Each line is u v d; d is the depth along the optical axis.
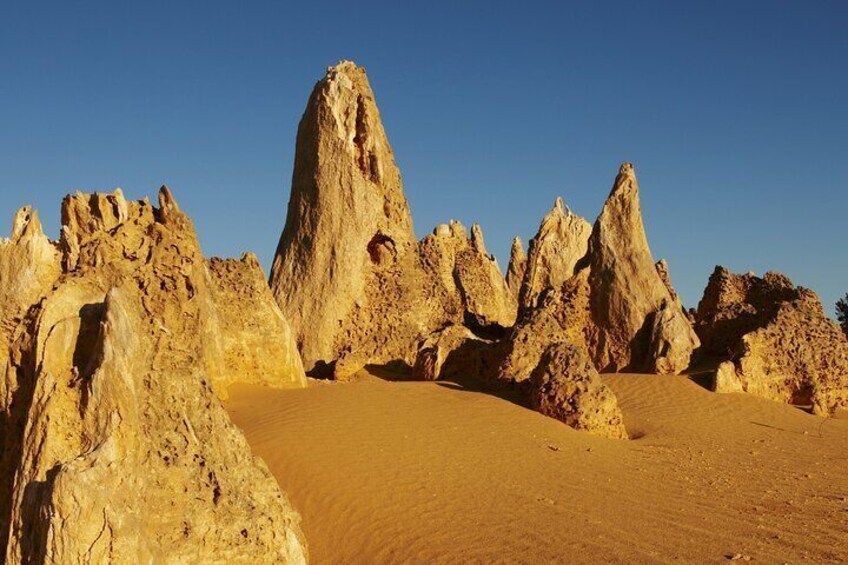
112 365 12.91
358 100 38.56
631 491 19.58
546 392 26.20
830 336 35.44
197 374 14.57
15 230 16.97
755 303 41.84
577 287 38.50
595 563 15.08
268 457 19.64
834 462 24.00
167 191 18.38
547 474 20.36
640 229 38.31
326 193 37.81
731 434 27.42
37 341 13.78
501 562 15.21
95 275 15.88
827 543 16.33
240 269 27.20
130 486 12.28
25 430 12.97
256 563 13.52
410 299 37.97
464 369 32.69
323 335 36.72
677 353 35.62
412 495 18.30
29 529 11.97
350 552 16.08
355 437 21.34
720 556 15.50
